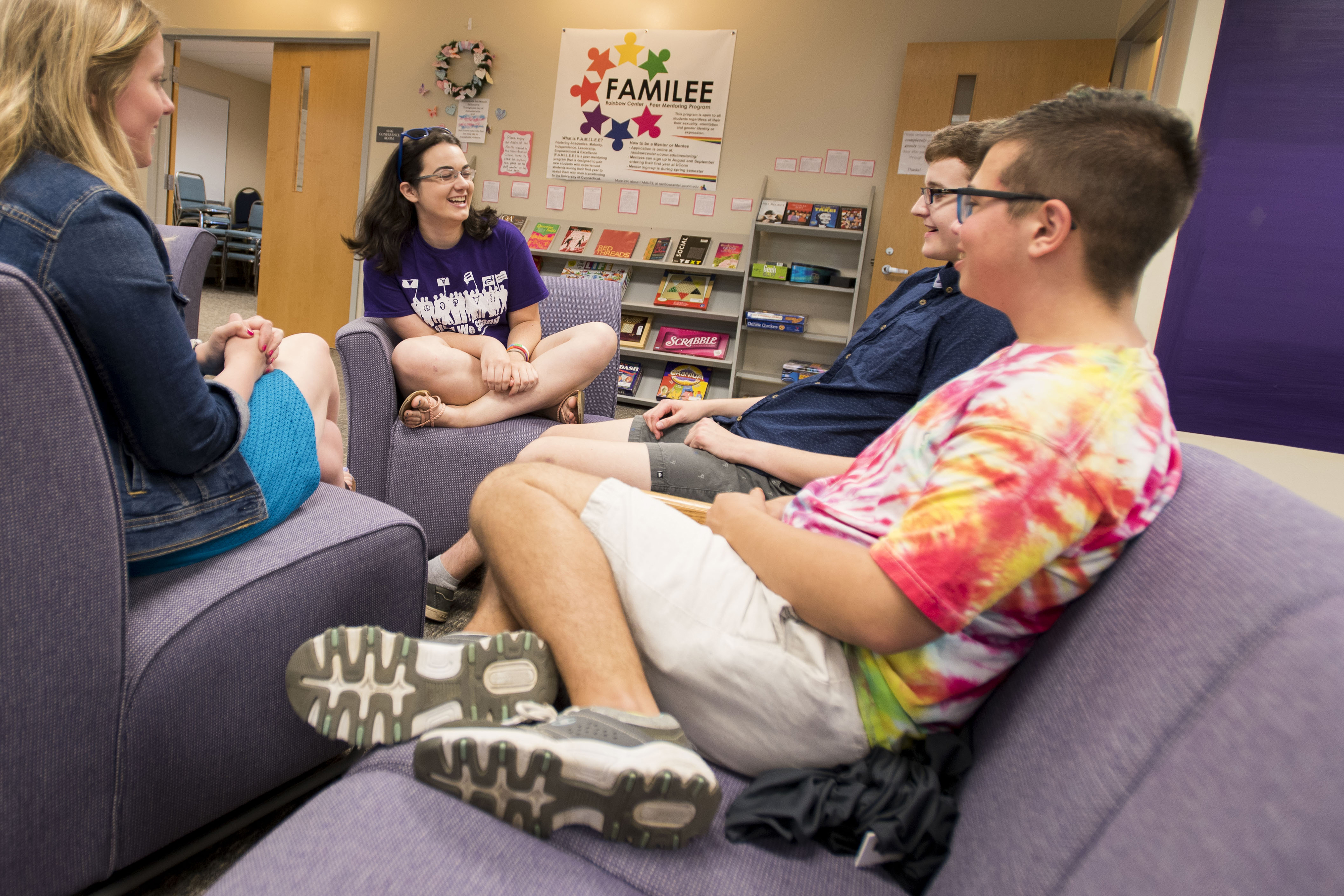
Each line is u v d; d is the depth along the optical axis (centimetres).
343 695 84
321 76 586
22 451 78
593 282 255
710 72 503
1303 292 277
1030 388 72
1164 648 61
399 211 211
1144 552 71
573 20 523
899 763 81
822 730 83
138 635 93
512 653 85
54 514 81
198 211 934
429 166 203
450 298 220
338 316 611
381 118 571
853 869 75
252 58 952
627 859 73
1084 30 445
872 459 96
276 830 75
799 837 75
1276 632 53
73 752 87
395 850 71
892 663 82
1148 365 75
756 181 506
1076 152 76
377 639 84
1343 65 265
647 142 520
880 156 483
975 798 75
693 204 518
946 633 72
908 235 469
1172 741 56
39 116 92
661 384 521
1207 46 290
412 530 127
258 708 106
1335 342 276
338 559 115
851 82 483
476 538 96
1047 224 78
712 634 84
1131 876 52
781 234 509
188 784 99
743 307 493
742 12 495
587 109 526
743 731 84
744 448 154
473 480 201
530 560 87
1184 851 49
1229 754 50
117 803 92
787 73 492
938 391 91
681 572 86
